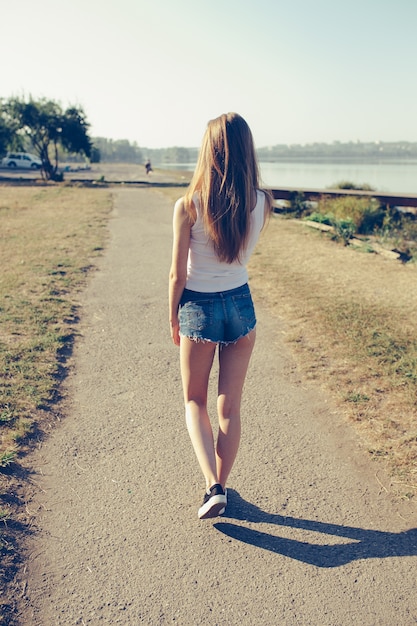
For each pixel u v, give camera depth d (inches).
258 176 100.7
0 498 111.1
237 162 95.4
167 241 435.2
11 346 191.9
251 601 88.7
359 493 116.6
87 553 98.5
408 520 108.3
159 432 141.6
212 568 95.7
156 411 152.9
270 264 343.9
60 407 152.6
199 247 98.1
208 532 104.7
